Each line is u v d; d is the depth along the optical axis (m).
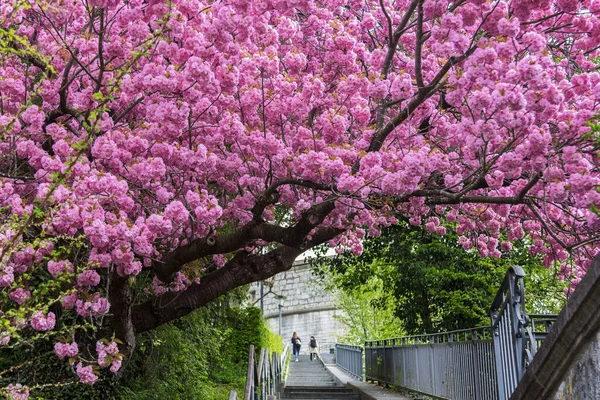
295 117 6.70
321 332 42.38
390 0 7.79
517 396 5.09
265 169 6.60
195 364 11.28
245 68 5.91
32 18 6.20
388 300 16.52
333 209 6.59
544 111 5.08
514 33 4.84
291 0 5.96
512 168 5.36
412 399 11.68
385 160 5.88
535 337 6.02
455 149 7.12
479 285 12.63
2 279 4.73
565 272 8.38
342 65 6.71
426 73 7.23
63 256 5.57
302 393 14.45
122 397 8.15
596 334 3.83
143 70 5.45
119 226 5.25
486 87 5.02
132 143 5.62
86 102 5.73
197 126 5.99
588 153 5.67
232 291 13.80
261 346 18.05
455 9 5.06
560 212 7.22
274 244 12.93
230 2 5.55
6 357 7.30
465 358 8.79
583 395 4.01
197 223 6.93
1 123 4.98
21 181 5.87
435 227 9.11
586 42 6.64
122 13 5.61
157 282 7.37
